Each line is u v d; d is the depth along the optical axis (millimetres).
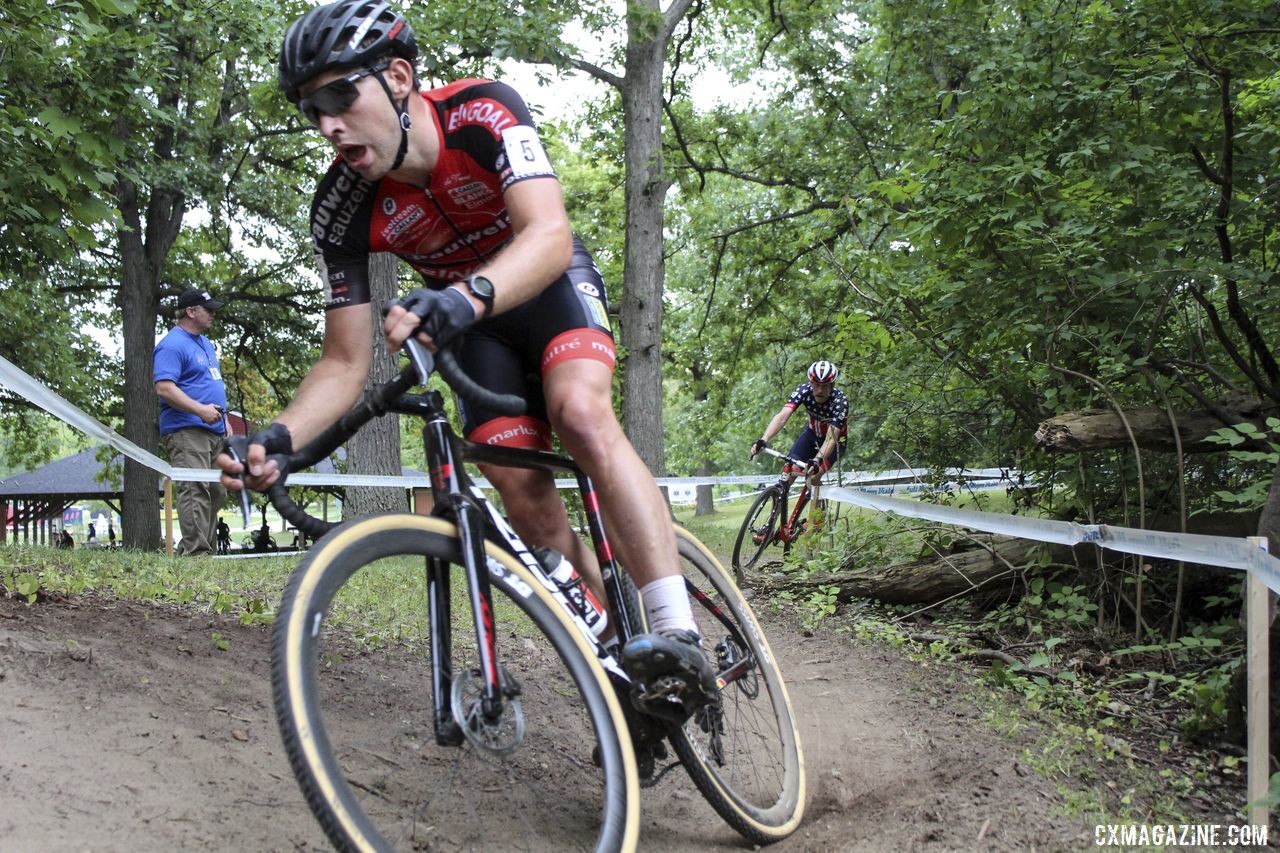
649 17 12344
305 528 1996
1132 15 5094
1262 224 4836
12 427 20562
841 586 5758
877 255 5570
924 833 2545
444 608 1951
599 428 2238
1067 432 4645
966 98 5379
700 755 2377
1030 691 3848
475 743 1848
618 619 2430
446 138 2219
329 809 1526
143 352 14016
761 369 19172
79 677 2611
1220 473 5109
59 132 4684
